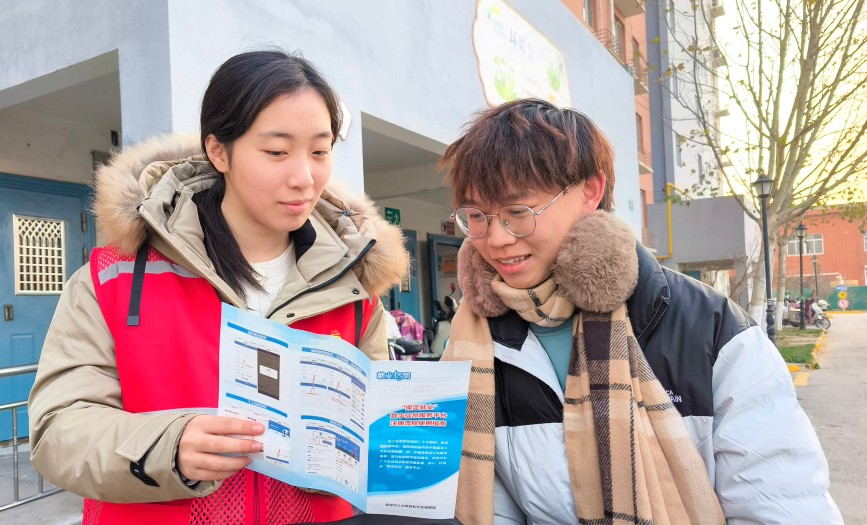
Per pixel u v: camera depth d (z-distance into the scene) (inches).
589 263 41.4
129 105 129.4
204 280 43.9
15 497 121.4
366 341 53.7
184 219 43.8
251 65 41.7
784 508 38.9
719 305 43.6
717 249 755.4
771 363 41.8
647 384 42.8
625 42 605.3
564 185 42.6
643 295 43.3
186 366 41.0
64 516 122.4
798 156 476.4
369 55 192.4
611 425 41.9
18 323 188.5
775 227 502.9
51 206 198.4
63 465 36.8
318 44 168.9
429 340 264.7
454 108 242.4
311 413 39.8
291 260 50.1
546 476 46.1
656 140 858.1
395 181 328.8
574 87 373.4
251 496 42.1
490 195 42.7
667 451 41.6
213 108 42.3
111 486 35.7
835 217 1654.8
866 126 466.3
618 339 43.4
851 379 363.6
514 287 45.9
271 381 38.7
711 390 42.4
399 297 369.7
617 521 41.0
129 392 40.4
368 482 42.3
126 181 43.4
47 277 196.7
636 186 485.7
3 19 152.3
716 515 40.8
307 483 39.4
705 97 877.8
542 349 48.0
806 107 438.0
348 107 180.4
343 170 176.7
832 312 1566.2
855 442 211.9
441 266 421.1
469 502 46.8
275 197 41.8
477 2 265.3
